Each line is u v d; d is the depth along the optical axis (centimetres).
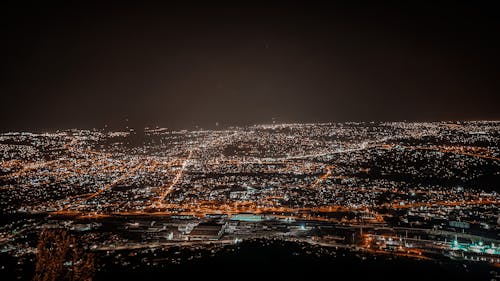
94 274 4134
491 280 4012
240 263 4375
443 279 4022
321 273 4100
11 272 4231
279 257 4531
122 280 3988
